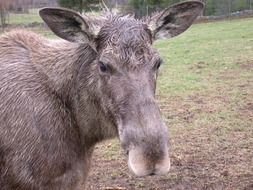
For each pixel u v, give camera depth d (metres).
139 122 1.71
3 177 2.11
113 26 1.91
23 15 18.36
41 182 2.09
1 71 2.14
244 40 9.72
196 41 10.21
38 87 2.10
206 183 2.94
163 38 2.05
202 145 3.52
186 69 6.70
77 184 2.19
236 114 4.29
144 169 1.66
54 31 2.00
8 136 2.07
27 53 2.20
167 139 1.71
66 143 2.11
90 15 2.08
